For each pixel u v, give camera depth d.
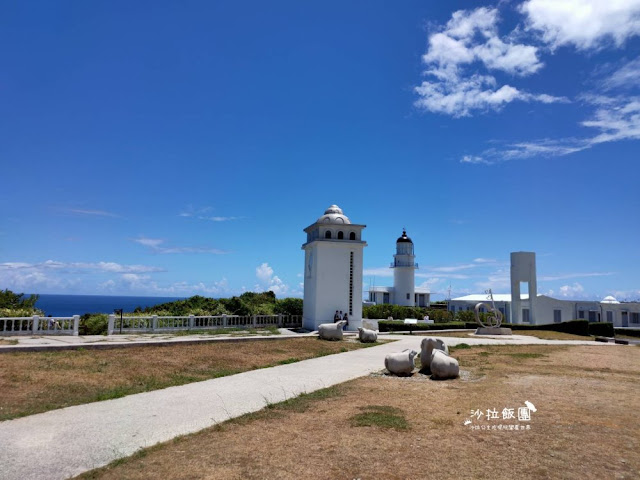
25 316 23.69
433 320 48.19
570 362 18.66
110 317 25.00
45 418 9.46
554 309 55.25
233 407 10.48
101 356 16.41
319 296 32.34
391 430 8.53
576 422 9.03
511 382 13.48
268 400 11.20
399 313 49.47
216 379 14.07
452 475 6.44
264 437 8.21
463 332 37.19
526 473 6.51
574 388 12.55
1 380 12.11
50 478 6.46
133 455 7.32
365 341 26.06
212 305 34.44
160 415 9.76
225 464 6.91
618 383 13.52
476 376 14.78
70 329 23.45
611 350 24.59
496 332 35.31
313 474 6.51
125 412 9.99
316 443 7.83
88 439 8.12
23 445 7.79
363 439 8.01
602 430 8.50
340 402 10.95
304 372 15.47
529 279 48.84
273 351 20.30
